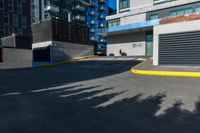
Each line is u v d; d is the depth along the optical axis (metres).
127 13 32.97
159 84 9.12
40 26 24.52
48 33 23.50
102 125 4.36
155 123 4.48
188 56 12.97
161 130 4.11
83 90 8.05
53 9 59.41
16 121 4.57
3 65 24.69
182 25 13.20
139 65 15.45
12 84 9.60
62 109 5.48
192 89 7.86
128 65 17.00
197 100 6.27
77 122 4.53
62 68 18.41
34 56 25.12
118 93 7.41
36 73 14.73
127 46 32.97
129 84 9.31
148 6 30.78
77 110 5.40
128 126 4.31
